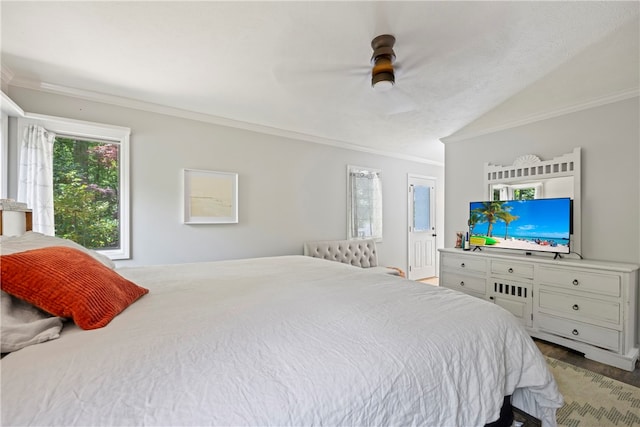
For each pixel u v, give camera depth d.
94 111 2.53
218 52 1.87
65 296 0.92
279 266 2.23
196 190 3.03
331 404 0.68
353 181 4.34
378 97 2.56
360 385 0.74
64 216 2.50
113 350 0.77
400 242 4.94
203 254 3.08
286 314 1.10
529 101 2.62
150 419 0.56
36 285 0.90
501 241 3.14
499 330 1.15
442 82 2.24
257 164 3.45
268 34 1.67
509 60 1.92
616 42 1.72
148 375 0.67
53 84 2.33
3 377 0.64
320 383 0.71
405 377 0.81
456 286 3.35
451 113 2.94
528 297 2.71
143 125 2.75
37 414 0.55
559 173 2.78
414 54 1.85
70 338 0.84
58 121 2.36
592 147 2.61
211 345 0.83
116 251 2.65
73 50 1.85
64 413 0.56
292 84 2.32
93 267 1.13
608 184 2.52
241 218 3.33
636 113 2.38
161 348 0.79
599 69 2.04
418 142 4.13
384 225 4.73
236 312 1.12
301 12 1.48
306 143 3.86
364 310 1.17
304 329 0.97
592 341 2.30
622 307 2.16
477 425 0.94
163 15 1.52
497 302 2.95
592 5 1.41
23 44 1.79
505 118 3.08
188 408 0.60
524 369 1.19
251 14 1.50
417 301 1.32
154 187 2.80
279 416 0.62
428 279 5.27
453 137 3.78
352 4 1.42
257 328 0.96
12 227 1.53
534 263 2.66
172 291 1.44
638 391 1.86
